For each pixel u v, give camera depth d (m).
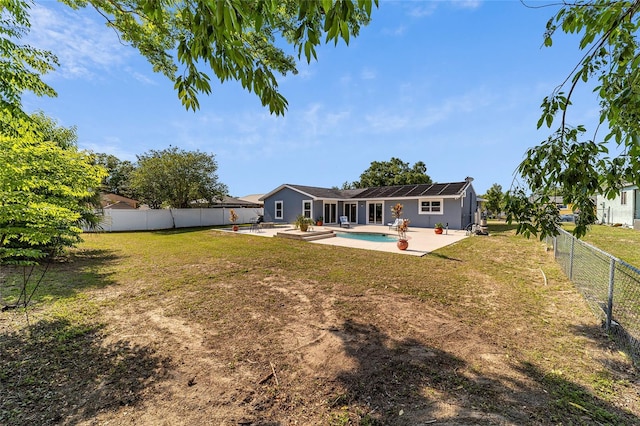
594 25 1.91
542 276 6.28
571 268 5.68
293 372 2.74
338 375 2.67
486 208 28.70
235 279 6.21
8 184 3.29
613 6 1.70
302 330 3.67
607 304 3.77
